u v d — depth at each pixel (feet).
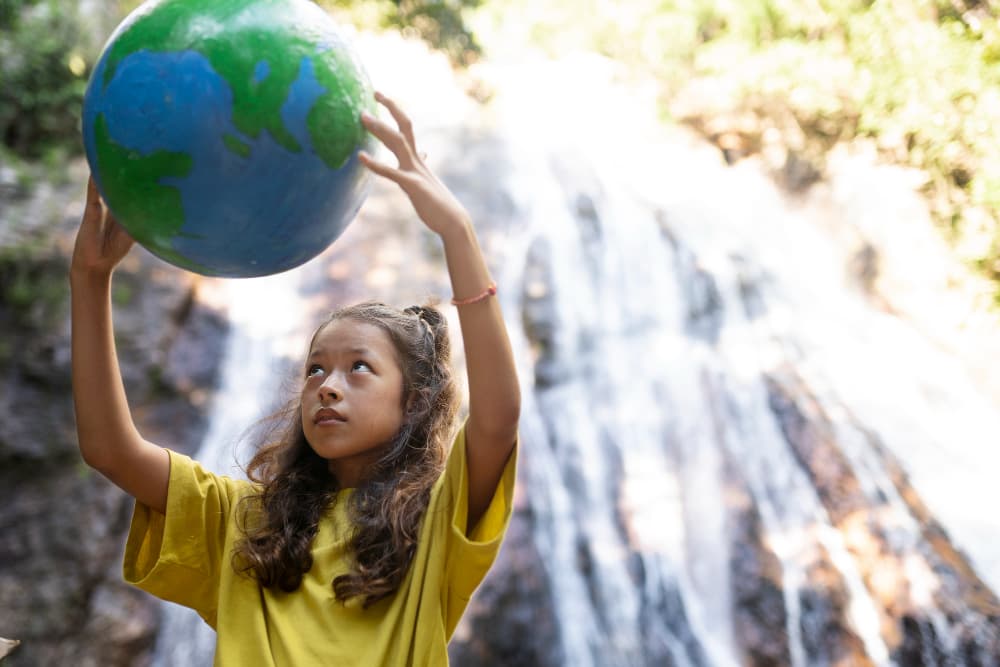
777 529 24.17
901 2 34.65
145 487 6.31
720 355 28.73
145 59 4.93
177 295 27.27
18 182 26.78
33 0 30.55
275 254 5.33
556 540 24.36
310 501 6.20
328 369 6.29
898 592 22.49
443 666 5.65
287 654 5.60
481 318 5.66
